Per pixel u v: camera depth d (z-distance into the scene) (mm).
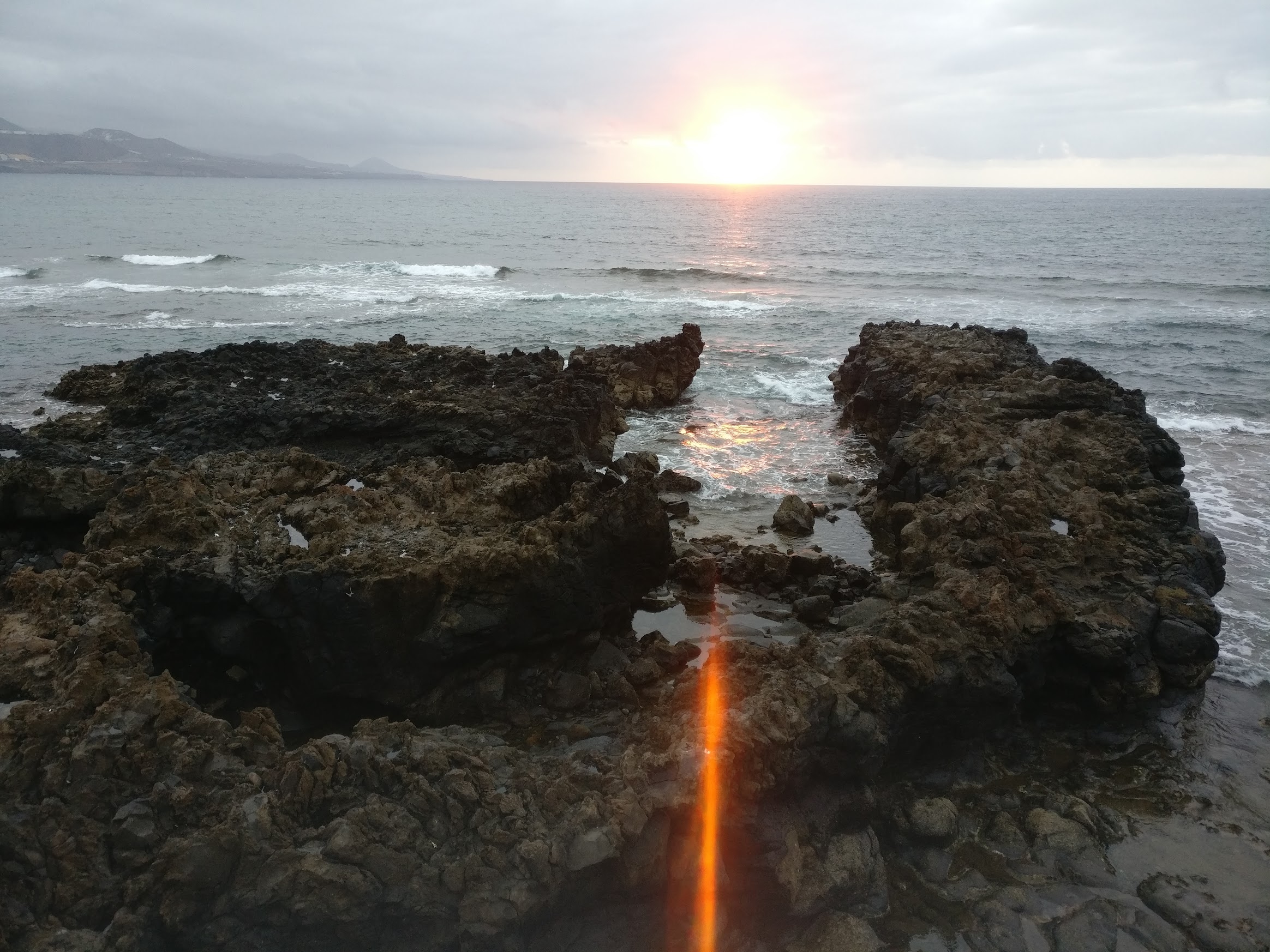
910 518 22016
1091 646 15438
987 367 29578
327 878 9805
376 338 47281
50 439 25422
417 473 19141
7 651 12617
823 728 12852
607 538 16266
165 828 10281
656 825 11070
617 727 14781
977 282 75250
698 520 24453
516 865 10320
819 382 40812
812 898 11469
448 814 10781
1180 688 16328
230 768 11141
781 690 12922
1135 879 12336
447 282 70625
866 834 12664
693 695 13641
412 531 16391
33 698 11758
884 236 130375
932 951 11164
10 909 9312
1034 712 16125
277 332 47719
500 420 25156
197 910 9719
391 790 11078
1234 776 14578
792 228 147750
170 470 18531
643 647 17359
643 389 35969
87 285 62000
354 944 10008
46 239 94312
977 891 12102
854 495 26656
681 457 30094
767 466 29438
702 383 40438
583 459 25609
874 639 14266
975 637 14656
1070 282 75125
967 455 22672
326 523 16172
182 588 14695
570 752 13422
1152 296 67375
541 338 48469
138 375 31156
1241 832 13297
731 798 11438
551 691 15648
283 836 10195
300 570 14570
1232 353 46750
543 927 10633
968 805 13766
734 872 11438
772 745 11969
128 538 15617
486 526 17156
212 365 30359
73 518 18828
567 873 10414
